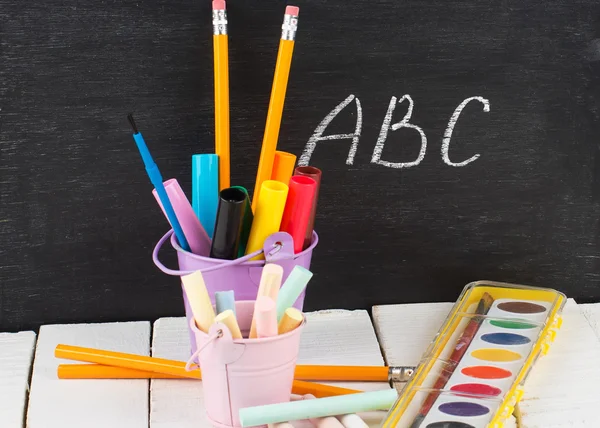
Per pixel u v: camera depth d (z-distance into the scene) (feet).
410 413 3.08
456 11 3.77
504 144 3.99
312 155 3.87
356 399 3.06
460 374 3.33
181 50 3.66
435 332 3.93
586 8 3.83
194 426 3.21
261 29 3.66
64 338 3.84
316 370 3.50
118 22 3.60
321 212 3.98
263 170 3.46
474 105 3.91
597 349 3.78
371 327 3.98
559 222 4.15
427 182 4.00
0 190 3.77
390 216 4.03
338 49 3.74
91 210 3.86
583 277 4.25
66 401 3.36
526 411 3.35
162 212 3.90
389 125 3.88
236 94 3.74
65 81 3.65
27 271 3.91
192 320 3.09
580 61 3.91
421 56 3.80
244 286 3.36
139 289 4.01
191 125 3.77
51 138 3.73
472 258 4.17
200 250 3.41
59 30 3.58
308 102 3.79
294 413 3.00
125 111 3.72
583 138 4.02
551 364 3.66
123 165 3.81
